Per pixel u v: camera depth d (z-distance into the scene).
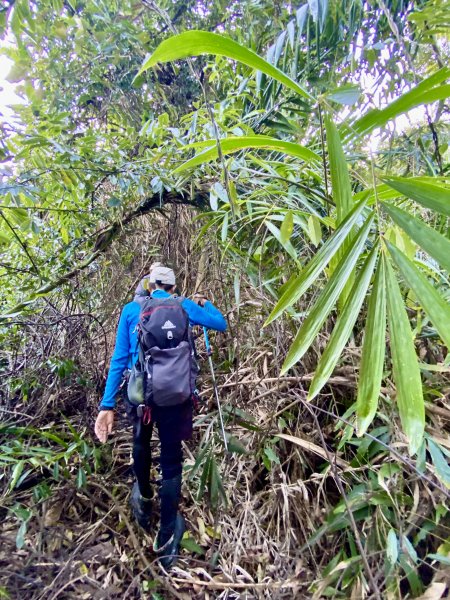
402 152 1.85
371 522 1.18
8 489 1.52
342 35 1.91
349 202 0.89
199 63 2.83
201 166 1.82
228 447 1.57
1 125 1.41
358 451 1.31
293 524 1.40
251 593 1.27
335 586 1.16
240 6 2.48
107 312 2.41
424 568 1.16
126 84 2.61
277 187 1.70
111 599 1.26
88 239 2.13
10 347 2.04
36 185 1.65
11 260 2.17
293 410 1.65
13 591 1.19
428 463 1.23
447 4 1.48
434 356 1.46
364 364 0.78
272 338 1.75
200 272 2.45
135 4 2.24
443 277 1.38
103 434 1.55
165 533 1.43
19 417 1.95
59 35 1.74
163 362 1.44
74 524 1.52
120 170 1.78
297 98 1.95
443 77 0.78
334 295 0.83
